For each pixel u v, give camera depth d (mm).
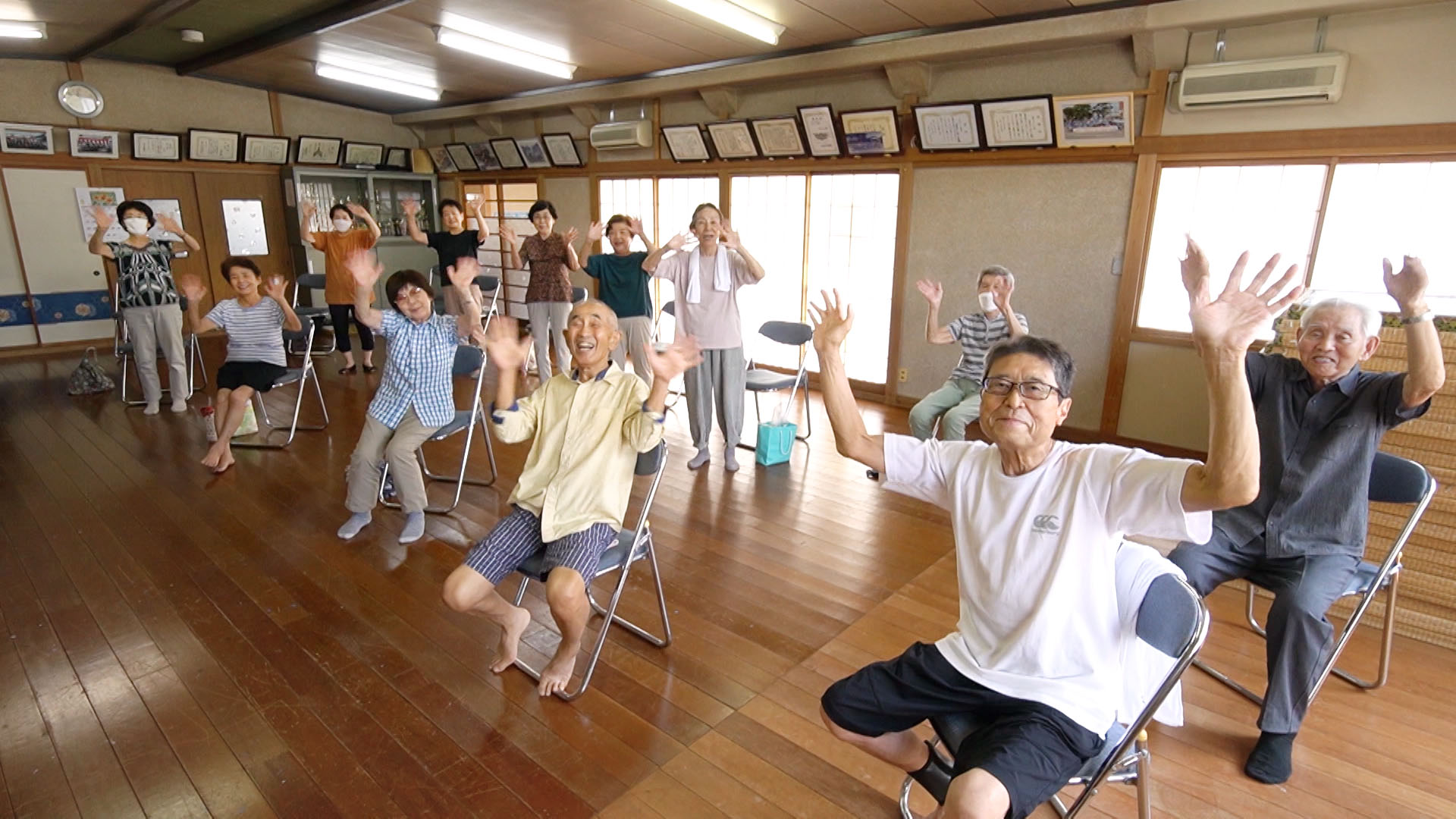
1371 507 2592
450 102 8125
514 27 4938
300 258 8352
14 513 3430
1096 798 1811
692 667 2340
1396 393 1913
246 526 3332
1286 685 1875
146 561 2988
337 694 2193
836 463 4297
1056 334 4781
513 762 1927
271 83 7773
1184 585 1295
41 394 5562
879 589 2852
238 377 4031
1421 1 3316
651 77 6223
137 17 5496
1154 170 4215
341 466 4102
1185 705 2180
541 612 2666
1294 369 2121
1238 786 1864
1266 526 2088
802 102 5680
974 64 4777
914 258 5348
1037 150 4617
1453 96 3355
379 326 3029
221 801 1794
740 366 4016
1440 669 2371
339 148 8445
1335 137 3652
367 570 2951
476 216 5188
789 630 2557
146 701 2150
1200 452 4336
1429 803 1812
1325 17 3574
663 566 3004
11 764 1910
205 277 7906
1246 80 3758
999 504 1372
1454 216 3463
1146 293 4438
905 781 1790
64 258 7074
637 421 2107
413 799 1804
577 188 7742
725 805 1791
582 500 2156
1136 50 4062
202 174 7758
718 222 3801
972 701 1342
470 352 3576
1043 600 1289
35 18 5355
